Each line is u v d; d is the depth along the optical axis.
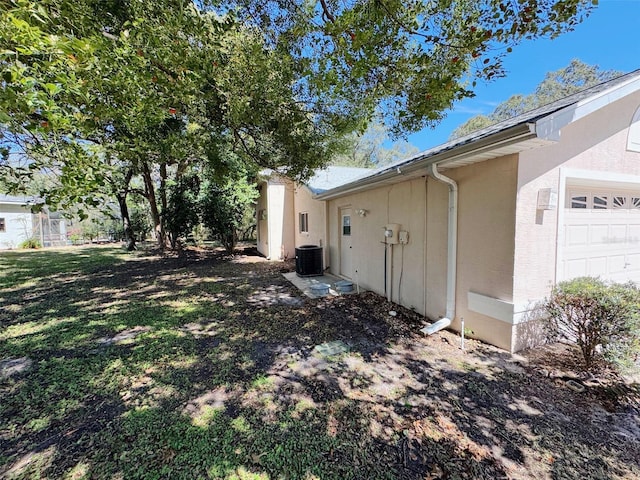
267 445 2.11
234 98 3.94
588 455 2.00
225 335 4.19
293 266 10.18
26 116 1.88
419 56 2.99
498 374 3.05
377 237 6.27
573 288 3.10
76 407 2.57
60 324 4.66
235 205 13.22
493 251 3.60
